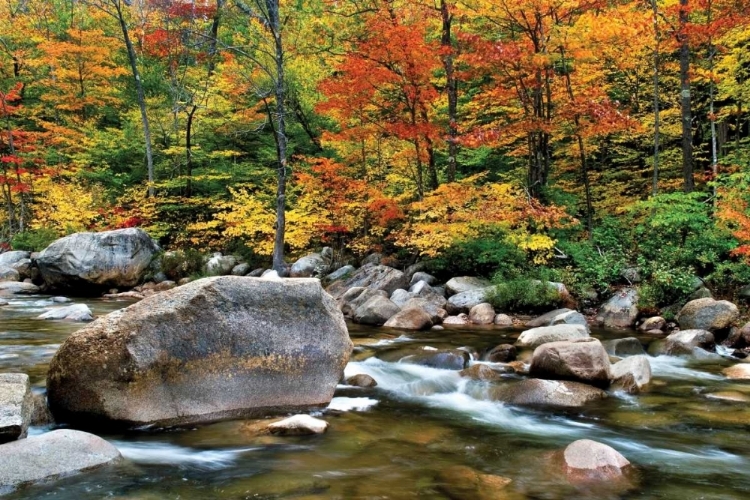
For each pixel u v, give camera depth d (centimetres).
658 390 701
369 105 1622
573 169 1930
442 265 1538
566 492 396
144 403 514
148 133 2303
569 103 1383
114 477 402
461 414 605
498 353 862
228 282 580
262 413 571
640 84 1888
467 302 1329
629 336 1075
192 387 539
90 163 2541
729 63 1486
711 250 1245
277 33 1656
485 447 496
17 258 2072
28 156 2338
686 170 1384
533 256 1475
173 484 394
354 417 580
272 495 379
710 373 792
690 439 525
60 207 2150
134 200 2336
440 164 1962
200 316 550
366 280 1582
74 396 515
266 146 2378
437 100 1677
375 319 1238
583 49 1344
